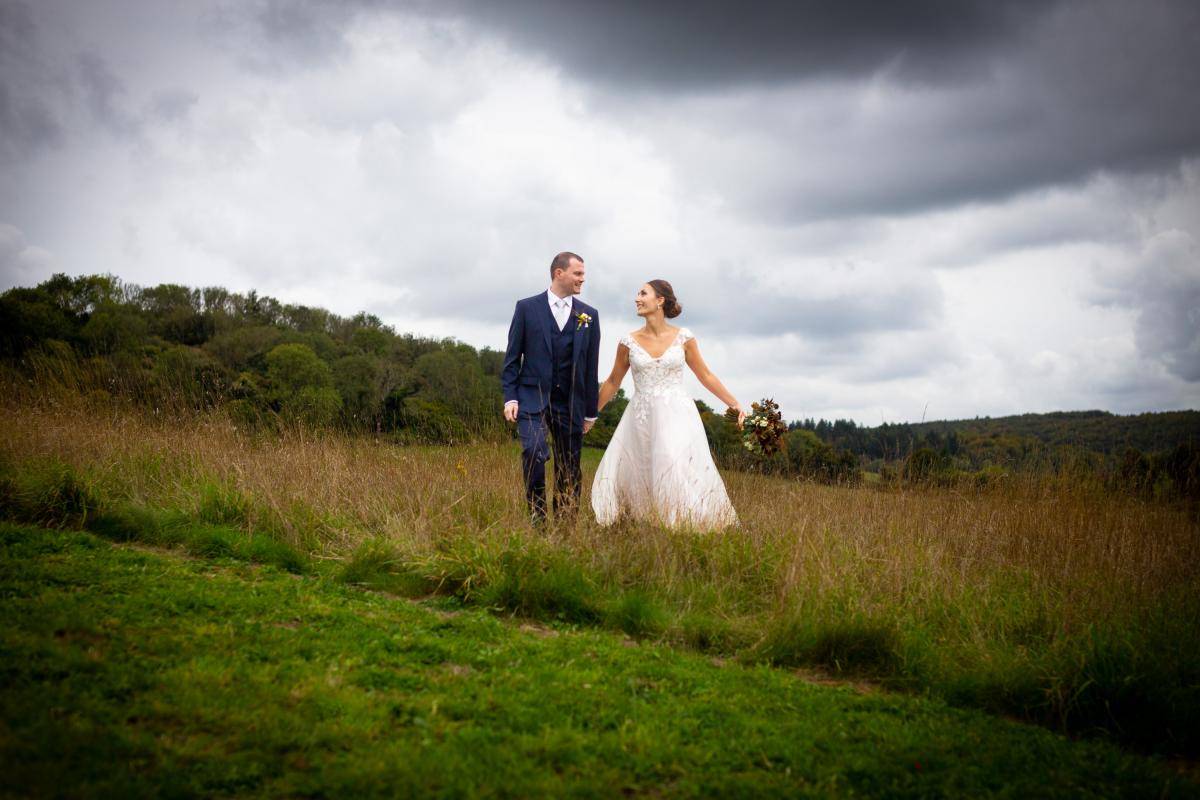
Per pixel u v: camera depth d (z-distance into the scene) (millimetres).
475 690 3408
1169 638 4242
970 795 2799
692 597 5043
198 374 9766
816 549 5477
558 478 6766
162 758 2506
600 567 5359
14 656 3148
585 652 4160
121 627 3721
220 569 5363
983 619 4816
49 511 6258
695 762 2906
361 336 48688
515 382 6852
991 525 6840
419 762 2641
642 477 6734
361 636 4039
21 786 2223
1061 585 5301
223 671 3260
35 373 9258
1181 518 6934
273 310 50625
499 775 2623
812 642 4371
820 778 2854
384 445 8445
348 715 2992
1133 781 3031
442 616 4734
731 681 3873
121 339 32062
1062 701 3754
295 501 6633
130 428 8328
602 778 2693
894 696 3906
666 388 6734
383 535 6129
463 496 6738
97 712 2760
